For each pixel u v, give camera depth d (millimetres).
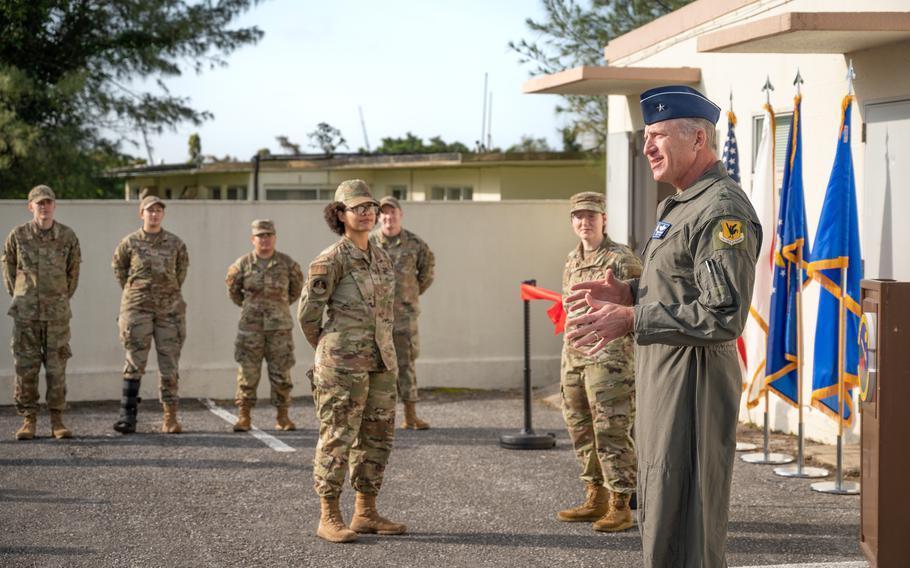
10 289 9680
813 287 9180
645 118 4086
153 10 20422
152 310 9969
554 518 6926
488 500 7414
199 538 6523
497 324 13133
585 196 6707
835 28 7383
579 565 5941
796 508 7059
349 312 6383
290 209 12359
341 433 6406
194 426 10422
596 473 6789
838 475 7453
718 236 3777
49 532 6668
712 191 3910
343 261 6387
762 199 8203
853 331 7461
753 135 10102
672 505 3914
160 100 20781
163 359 10000
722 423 3980
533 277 13203
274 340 10117
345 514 7078
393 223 10188
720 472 3986
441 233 12898
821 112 8969
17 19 19312
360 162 21922
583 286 4148
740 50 8352
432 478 8102
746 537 6418
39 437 9773
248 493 7660
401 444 9461
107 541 6465
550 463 8609
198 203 12102
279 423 10211
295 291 10320
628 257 6629
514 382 13148
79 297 11789
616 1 17828
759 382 8367
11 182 19625
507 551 6211
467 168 20719
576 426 6797
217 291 12188
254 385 10125
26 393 9656
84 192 20672
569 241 13305
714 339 3709
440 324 12953
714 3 10641
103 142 20516
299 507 7266
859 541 5914
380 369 6500
